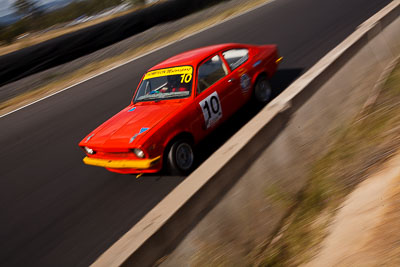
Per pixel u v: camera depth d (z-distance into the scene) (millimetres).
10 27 48344
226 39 13484
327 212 3387
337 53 5027
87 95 10789
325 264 2832
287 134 3771
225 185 2969
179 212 2564
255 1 21625
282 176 3545
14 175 6320
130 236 2465
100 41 18953
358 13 11445
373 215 3053
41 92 12805
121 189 4922
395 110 4609
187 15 22984
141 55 14891
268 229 3213
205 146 5488
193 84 5055
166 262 2441
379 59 5934
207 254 2695
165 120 4574
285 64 8734
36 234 4359
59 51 17438
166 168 4703
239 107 5785
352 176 3756
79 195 5059
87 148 4926
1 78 15531
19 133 8719
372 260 2635
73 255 3822
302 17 13414
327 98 4516
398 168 3496
